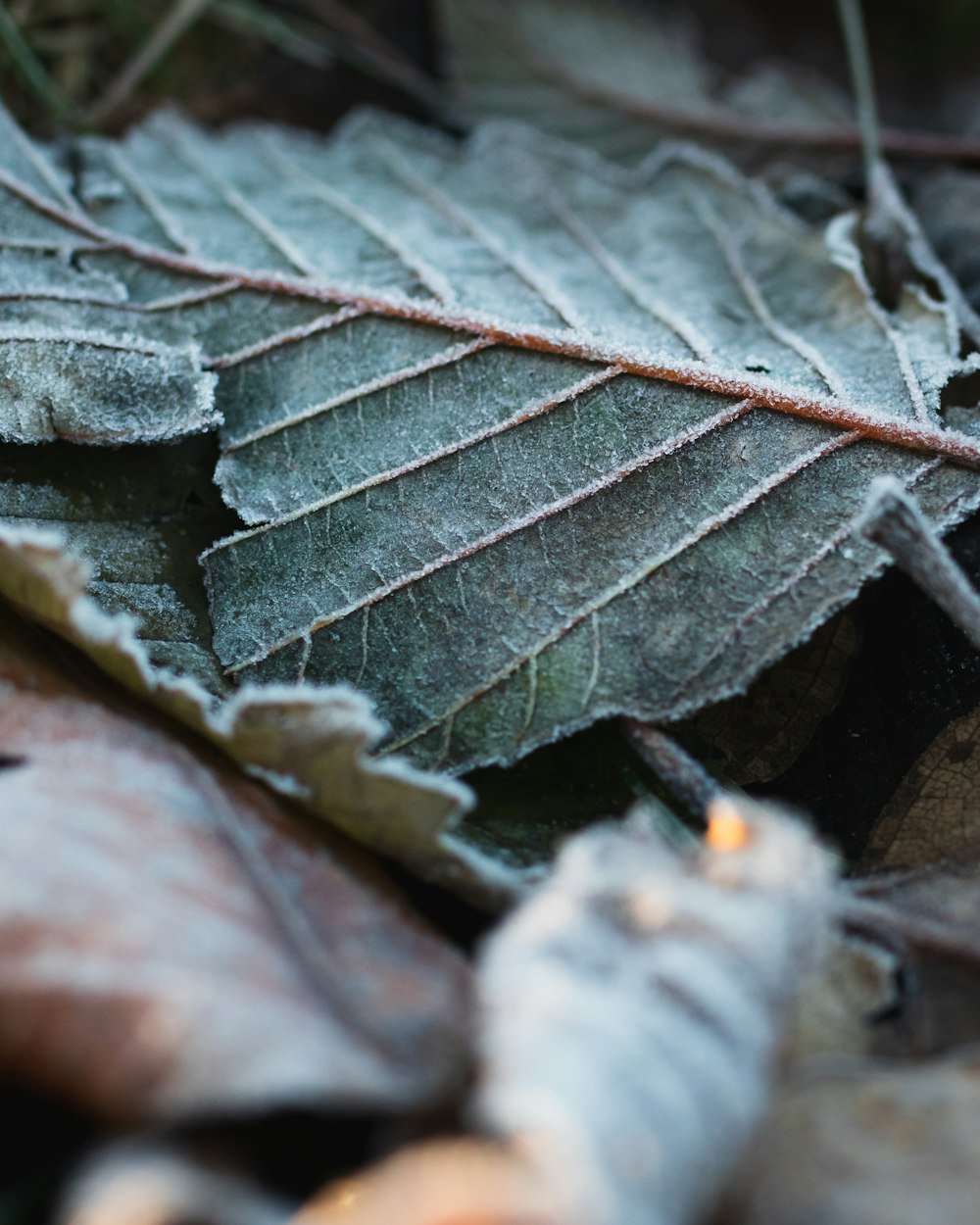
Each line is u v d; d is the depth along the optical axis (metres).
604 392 0.20
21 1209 0.16
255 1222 0.16
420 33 0.28
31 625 0.19
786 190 0.24
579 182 0.24
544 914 0.17
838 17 0.30
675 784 0.19
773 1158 0.17
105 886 0.17
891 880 0.19
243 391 0.21
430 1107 0.16
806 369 0.21
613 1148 0.16
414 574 0.20
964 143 0.26
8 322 0.21
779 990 0.17
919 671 0.20
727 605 0.20
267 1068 0.16
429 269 0.22
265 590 0.20
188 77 0.27
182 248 0.22
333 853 0.18
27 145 0.23
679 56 0.28
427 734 0.20
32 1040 0.16
